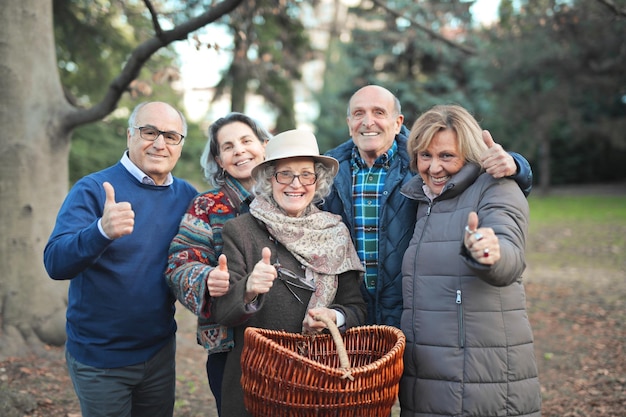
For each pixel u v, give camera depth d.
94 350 2.60
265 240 2.60
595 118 24.41
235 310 2.32
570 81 17.86
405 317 2.46
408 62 19.48
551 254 11.86
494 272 2.05
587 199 22.94
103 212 2.49
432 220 2.47
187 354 5.51
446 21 8.27
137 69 4.62
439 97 19.02
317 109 27.41
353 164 3.11
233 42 6.93
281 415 2.12
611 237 13.40
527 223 2.32
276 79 10.23
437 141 2.46
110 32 7.20
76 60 7.38
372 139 2.98
